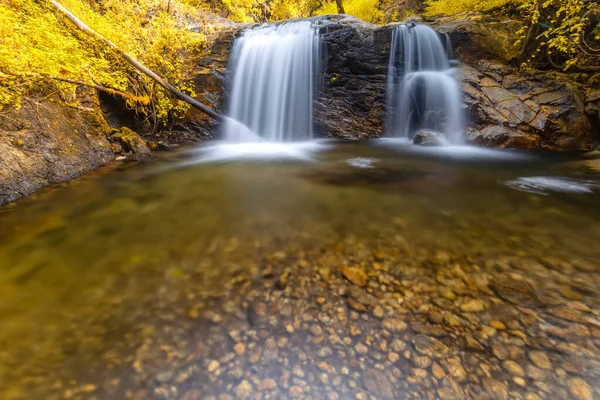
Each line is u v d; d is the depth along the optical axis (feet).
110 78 17.85
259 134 28.68
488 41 25.61
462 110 23.56
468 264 7.29
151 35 22.31
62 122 16.81
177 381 4.44
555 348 4.78
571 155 19.40
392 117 27.58
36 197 12.70
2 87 13.16
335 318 5.64
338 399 4.19
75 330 5.44
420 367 4.60
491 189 13.33
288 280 6.86
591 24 21.77
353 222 10.12
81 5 18.17
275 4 52.49
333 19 29.22
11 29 12.60
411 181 14.94
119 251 8.36
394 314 5.69
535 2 21.59
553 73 23.58
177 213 11.22
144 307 6.03
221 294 6.40
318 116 28.12
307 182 15.10
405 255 7.82
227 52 27.20
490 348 4.85
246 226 9.99
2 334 5.34
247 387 4.35
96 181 15.23
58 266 7.59
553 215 10.26
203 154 22.35
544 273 6.79
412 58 26.58
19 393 4.28
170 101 24.02
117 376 4.52
